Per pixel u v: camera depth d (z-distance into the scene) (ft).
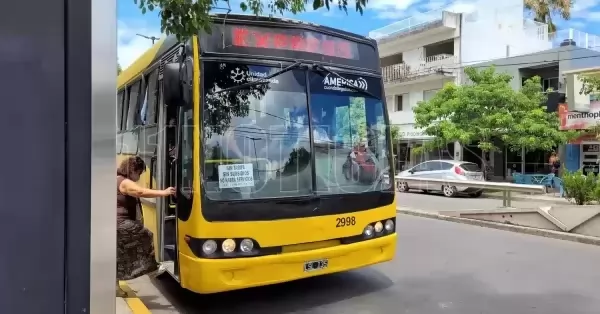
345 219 17.24
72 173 4.52
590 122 63.77
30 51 4.33
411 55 106.01
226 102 15.81
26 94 4.33
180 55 16.38
